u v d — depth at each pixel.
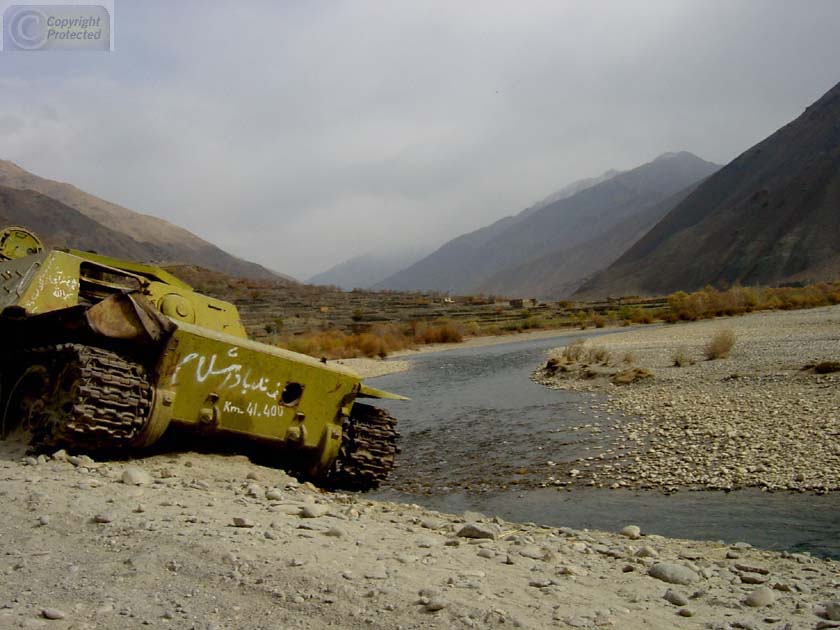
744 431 14.63
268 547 5.73
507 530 8.01
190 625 4.25
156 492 7.59
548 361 32.81
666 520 9.88
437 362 42.94
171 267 106.62
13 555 5.37
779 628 4.66
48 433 9.09
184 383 9.61
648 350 32.72
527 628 4.39
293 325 65.94
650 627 4.62
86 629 4.12
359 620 4.45
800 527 9.18
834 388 17.53
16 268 10.59
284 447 10.73
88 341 9.40
